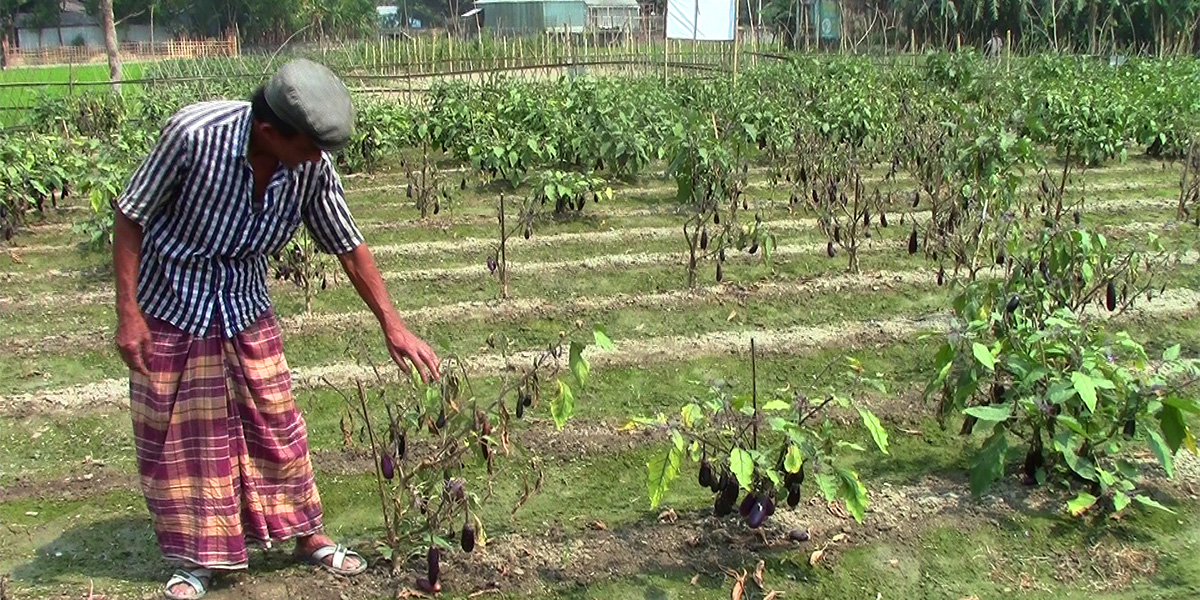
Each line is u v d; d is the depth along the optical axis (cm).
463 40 2420
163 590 377
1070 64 1755
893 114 1255
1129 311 644
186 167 310
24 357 625
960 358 431
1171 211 934
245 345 342
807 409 452
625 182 1083
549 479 459
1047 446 439
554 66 1980
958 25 2936
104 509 443
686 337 632
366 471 468
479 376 579
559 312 675
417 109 1425
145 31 5328
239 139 312
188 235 322
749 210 943
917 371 574
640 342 624
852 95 1312
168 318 330
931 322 644
